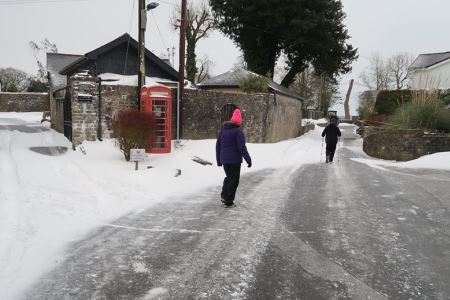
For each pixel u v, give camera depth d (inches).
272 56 1327.5
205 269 169.0
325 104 2122.3
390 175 425.7
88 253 185.2
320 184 367.6
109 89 493.7
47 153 434.3
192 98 597.9
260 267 172.1
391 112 965.8
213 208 271.4
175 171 380.2
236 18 1248.8
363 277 163.3
